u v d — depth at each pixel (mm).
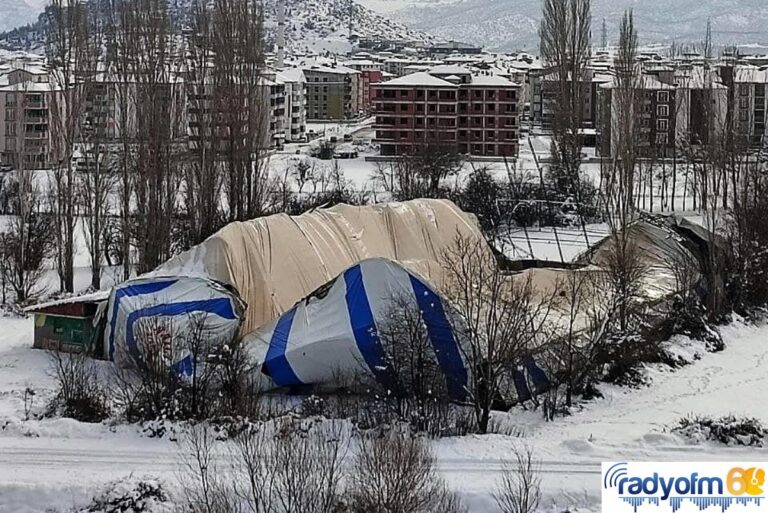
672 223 46969
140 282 34469
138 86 49094
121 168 50281
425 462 21484
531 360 31359
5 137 81562
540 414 30156
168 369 28953
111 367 34094
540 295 37438
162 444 25828
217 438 25828
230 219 51375
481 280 30656
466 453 24828
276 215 37938
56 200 53250
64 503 22672
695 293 42562
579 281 37906
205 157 51375
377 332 30328
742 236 46719
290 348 31406
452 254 36969
